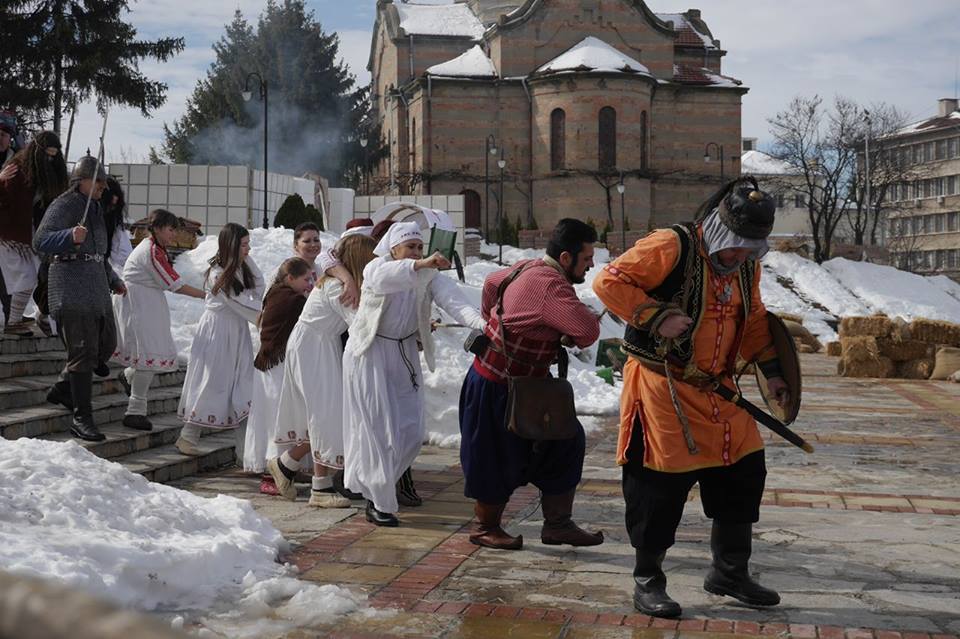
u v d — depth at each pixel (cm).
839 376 2327
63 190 891
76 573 395
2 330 902
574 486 553
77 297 734
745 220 412
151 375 833
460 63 5547
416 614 432
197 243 1739
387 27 6175
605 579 495
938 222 10750
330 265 664
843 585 486
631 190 5247
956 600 461
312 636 400
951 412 1454
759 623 422
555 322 525
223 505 560
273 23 6209
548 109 5303
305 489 741
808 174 6216
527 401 520
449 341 1188
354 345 622
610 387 1423
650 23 5641
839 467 895
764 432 1170
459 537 588
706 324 431
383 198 2667
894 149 6550
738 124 5738
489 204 5447
